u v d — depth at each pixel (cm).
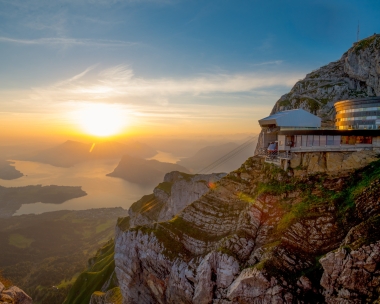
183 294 4828
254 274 3869
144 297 5984
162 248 5497
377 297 3116
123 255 6444
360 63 8825
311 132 5138
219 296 4294
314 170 4909
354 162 4578
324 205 4369
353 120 6225
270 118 6141
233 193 5775
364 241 3416
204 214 5797
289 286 3691
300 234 4197
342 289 3394
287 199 4841
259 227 4772
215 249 4738
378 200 3850
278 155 5459
